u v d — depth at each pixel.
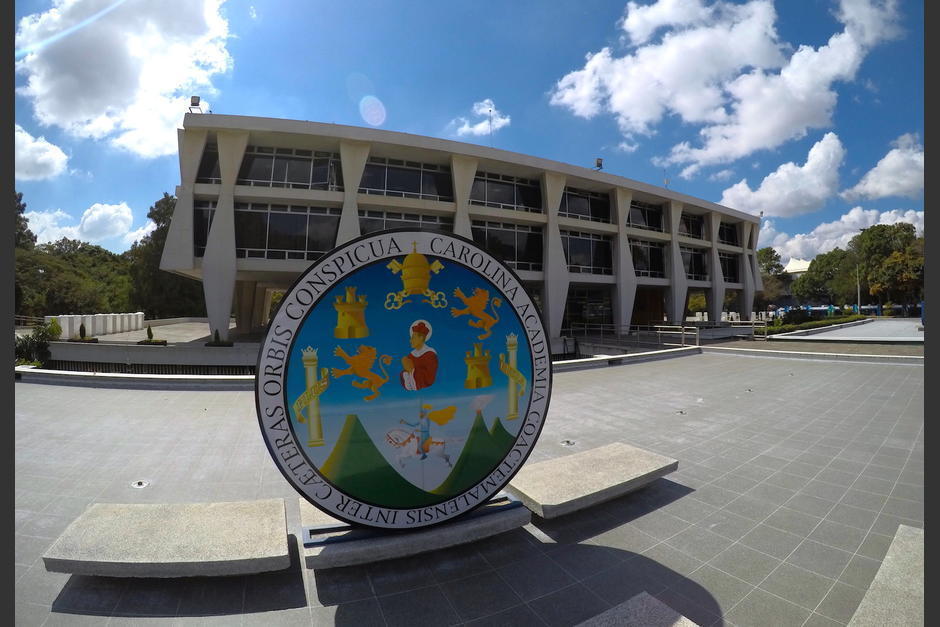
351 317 3.15
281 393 2.93
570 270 26.27
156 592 2.88
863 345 19.31
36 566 3.14
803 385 10.64
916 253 50.28
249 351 16.22
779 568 3.21
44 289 38.47
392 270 3.29
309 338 3.02
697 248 33.75
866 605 2.61
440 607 2.79
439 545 3.30
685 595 2.91
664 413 7.91
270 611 2.74
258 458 5.48
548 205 24.64
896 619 2.48
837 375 12.05
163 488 4.58
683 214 33.59
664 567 3.23
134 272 42.44
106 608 2.72
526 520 3.65
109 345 15.49
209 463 5.30
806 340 22.00
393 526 3.24
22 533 3.61
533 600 2.86
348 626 2.61
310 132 18.92
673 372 13.00
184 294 43.03
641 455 4.81
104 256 59.28
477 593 2.94
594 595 2.91
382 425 3.22
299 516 4.04
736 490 4.57
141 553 2.86
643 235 28.88
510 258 24.38
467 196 22.30
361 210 21.00
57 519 3.87
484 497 3.58
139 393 9.16
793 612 2.75
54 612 2.67
